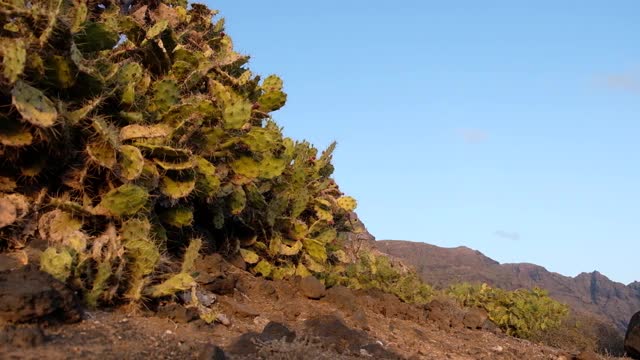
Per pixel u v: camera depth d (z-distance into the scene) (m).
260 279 8.66
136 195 6.56
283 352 6.02
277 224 9.53
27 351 4.85
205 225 8.77
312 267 9.62
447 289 14.65
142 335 5.76
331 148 11.97
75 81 6.70
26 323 5.20
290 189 9.93
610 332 13.98
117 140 6.73
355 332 7.28
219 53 10.09
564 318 13.76
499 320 13.08
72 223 6.49
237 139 8.38
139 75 7.39
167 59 8.41
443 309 11.02
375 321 8.99
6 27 6.37
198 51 9.52
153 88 7.97
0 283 5.23
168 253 7.71
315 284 8.79
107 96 7.01
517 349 9.88
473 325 10.80
